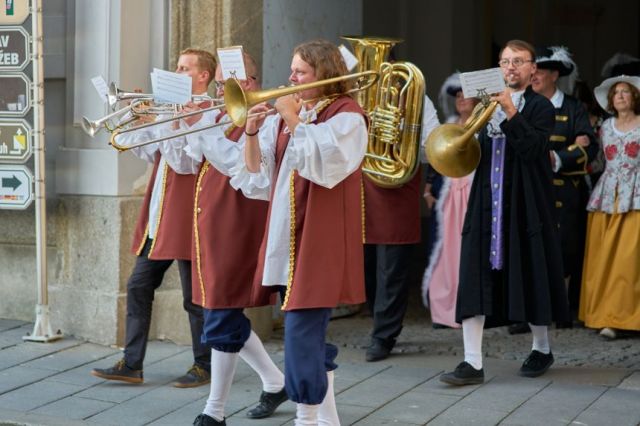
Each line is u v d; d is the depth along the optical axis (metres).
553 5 15.84
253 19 8.22
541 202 6.88
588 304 8.38
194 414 6.45
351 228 5.37
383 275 7.68
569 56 8.30
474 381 6.91
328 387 5.55
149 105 6.36
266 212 6.03
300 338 5.25
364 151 5.24
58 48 8.30
